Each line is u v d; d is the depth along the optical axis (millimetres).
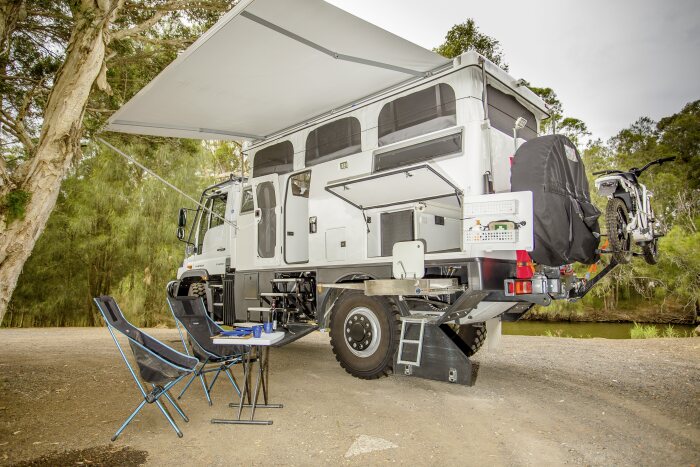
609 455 2797
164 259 12727
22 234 3775
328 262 5344
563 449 2908
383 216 4945
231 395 4305
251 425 3453
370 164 4977
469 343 5832
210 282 7516
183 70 4648
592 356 6145
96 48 4184
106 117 7301
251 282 6469
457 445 3006
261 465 2721
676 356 5926
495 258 4184
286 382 4828
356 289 4988
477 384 4680
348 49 4227
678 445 2943
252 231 6531
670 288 18547
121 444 3057
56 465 2703
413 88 4672
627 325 19625
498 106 4723
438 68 4523
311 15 3691
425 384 4703
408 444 3033
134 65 7699
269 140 6422
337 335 5090
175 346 7492
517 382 4746
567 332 17438
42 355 6477
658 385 4496
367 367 4816
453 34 15953
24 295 12945
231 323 6832
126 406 3922
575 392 4312
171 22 7977
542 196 3939
